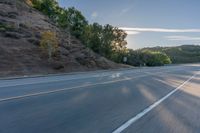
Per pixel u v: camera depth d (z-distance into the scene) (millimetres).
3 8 70875
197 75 46094
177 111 11766
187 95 17906
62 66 48812
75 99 14445
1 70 38469
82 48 67688
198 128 8727
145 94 17922
